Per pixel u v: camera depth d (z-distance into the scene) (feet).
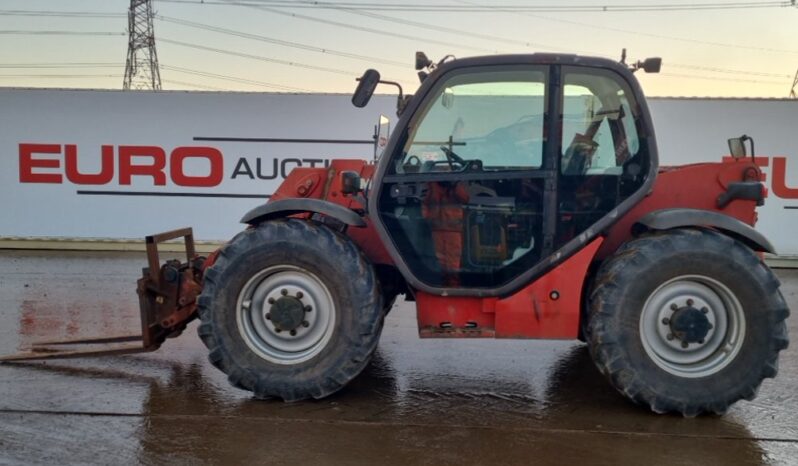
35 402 11.75
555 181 11.39
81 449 9.81
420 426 10.78
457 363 14.47
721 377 10.99
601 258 12.41
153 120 31.40
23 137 31.45
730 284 10.94
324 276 11.47
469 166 11.60
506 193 11.53
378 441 10.17
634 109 11.35
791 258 29.68
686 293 11.19
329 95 30.89
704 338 11.07
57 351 14.80
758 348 10.94
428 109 11.54
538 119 11.42
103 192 31.73
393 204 11.70
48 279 24.56
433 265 11.75
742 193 11.61
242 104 31.17
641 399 11.04
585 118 11.42
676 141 29.68
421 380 13.23
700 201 12.03
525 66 11.33
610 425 10.86
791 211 29.50
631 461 9.52
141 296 13.21
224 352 11.57
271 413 11.28
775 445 10.09
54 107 31.27
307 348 11.76
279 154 31.32
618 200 11.42
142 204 31.76
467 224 11.64
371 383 12.98
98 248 31.96
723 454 9.77
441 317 11.91
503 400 12.07
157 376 13.28
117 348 13.85
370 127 30.83
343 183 11.79
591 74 11.34
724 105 29.37
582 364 14.40
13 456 9.55
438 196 11.63
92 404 11.66
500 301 11.55
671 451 9.86
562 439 10.28
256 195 31.58
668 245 10.94
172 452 9.73
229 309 11.59
